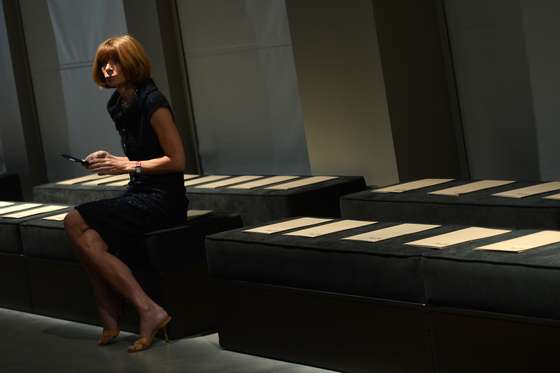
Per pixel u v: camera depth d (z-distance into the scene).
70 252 6.71
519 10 6.89
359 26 7.37
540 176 7.03
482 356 4.25
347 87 7.59
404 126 7.39
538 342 4.02
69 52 11.29
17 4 11.93
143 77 6.11
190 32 9.64
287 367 5.21
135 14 9.91
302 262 5.04
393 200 6.00
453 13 7.41
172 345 5.98
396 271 4.55
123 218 6.01
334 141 7.83
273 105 8.99
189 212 6.53
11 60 11.95
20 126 12.05
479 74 7.33
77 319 6.87
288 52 8.70
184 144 9.90
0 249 7.42
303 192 6.87
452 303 4.35
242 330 5.55
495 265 4.12
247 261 5.37
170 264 6.04
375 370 4.77
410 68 7.40
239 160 9.52
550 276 3.92
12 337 6.73
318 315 5.02
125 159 6.14
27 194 12.19
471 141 7.54
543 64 6.76
